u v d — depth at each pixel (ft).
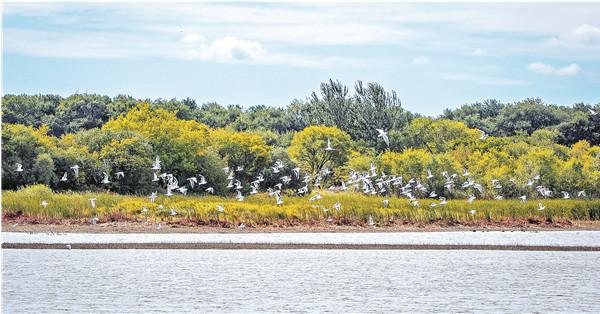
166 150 300.61
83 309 131.75
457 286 153.28
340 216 232.32
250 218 224.53
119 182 281.33
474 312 134.00
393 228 228.63
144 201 233.35
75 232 201.36
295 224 226.17
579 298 144.87
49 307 132.46
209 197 262.47
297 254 185.06
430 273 164.86
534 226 241.35
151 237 199.11
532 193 314.55
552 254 190.70
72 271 159.02
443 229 230.27
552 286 153.89
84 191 271.08
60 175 272.31
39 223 208.13
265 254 183.32
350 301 140.05
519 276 162.91
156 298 139.23
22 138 266.98
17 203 215.51
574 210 255.91
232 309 133.18
